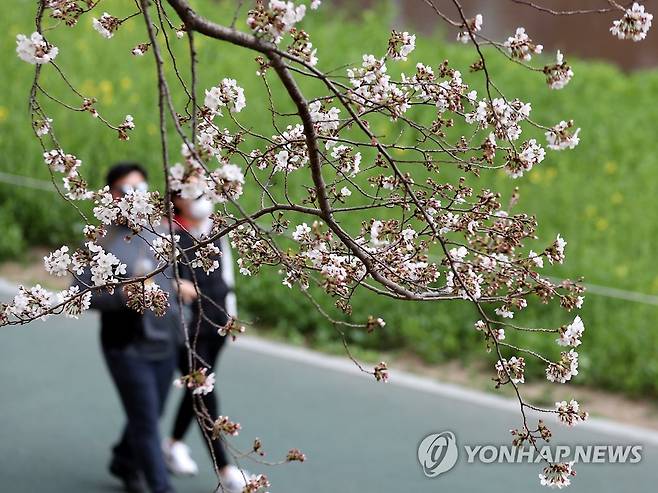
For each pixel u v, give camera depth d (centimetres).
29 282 1166
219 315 711
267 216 1077
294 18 330
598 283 1103
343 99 356
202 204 638
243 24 1695
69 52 1586
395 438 889
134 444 697
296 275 380
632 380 999
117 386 695
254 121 1327
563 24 1925
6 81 1471
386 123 1329
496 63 1642
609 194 1326
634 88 1689
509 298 386
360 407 946
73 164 367
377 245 405
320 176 362
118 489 782
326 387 983
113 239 632
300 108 347
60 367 967
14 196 1271
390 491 800
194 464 797
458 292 387
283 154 388
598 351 1026
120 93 1462
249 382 980
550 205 1255
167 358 700
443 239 359
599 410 978
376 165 402
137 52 385
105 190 371
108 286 383
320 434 886
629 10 351
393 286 375
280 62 338
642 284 1109
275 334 1099
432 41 1742
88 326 1059
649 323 1043
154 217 374
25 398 907
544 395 986
